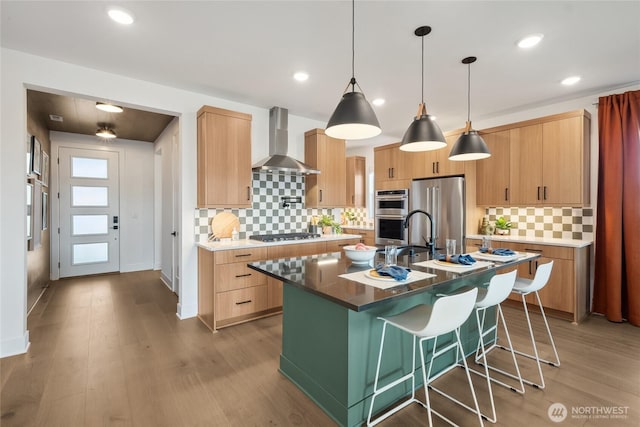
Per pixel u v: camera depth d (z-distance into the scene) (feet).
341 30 7.56
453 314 5.13
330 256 8.52
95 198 18.29
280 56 8.86
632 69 9.67
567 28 7.45
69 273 17.53
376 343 6.07
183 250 11.48
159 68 9.60
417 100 12.37
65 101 11.84
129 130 16.70
